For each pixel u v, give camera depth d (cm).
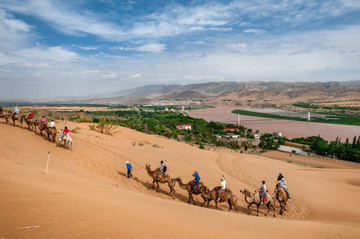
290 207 1972
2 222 623
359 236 1065
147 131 10250
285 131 17962
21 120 2889
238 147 9950
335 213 1805
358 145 8762
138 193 1548
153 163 2730
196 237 788
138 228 768
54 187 1105
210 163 3741
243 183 2627
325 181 2845
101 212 859
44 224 659
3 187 915
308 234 1025
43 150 2144
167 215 1005
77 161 2114
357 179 2925
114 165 2275
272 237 921
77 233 640
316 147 9431
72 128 3912
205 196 1644
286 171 3388
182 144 5547
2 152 1839
